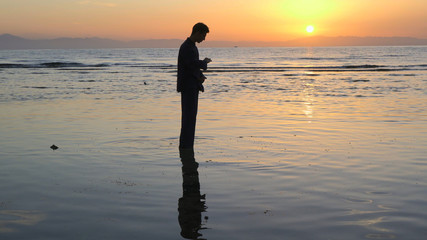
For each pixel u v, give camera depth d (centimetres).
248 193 378
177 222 305
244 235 280
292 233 283
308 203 349
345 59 6675
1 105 1160
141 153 558
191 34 595
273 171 459
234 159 520
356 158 520
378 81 2047
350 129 754
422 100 1259
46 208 338
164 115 959
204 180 424
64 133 717
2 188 396
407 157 524
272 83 1994
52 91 1594
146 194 377
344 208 335
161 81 2139
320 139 654
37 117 925
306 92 1557
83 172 458
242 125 808
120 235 281
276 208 336
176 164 496
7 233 285
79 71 3072
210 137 679
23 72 2855
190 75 587
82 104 1190
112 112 1015
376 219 310
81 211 331
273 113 989
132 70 3309
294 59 7081
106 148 590
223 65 4525
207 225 299
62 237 278
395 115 945
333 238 274
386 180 420
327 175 441
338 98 1341
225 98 1354
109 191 385
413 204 344
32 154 550
